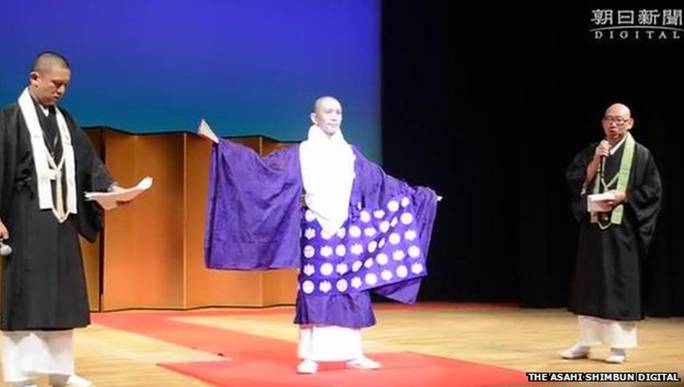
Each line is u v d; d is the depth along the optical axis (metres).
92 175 4.01
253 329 6.73
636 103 8.18
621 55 8.21
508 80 9.04
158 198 8.51
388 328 6.74
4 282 3.72
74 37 8.63
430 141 9.21
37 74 3.81
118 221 8.38
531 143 8.70
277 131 9.15
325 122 4.50
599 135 8.45
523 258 8.70
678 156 8.04
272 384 3.98
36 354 3.81
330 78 9.24
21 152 3.75
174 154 8.54
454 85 9.20
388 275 4.55
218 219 4.30
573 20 8.42
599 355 5.07
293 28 9.20
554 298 8.66
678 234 8.03
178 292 8.45
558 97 8.58
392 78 9.27
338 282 4.42
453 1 9.18
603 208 4.66
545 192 8.64
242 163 4.32
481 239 9.22
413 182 9.23
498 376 4.19
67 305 3.79
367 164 4.65
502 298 9.25
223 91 9.05
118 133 8.30
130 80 8.80
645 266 8.03
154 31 8.88
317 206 4.42
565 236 8.70
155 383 4.09
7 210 3.74
